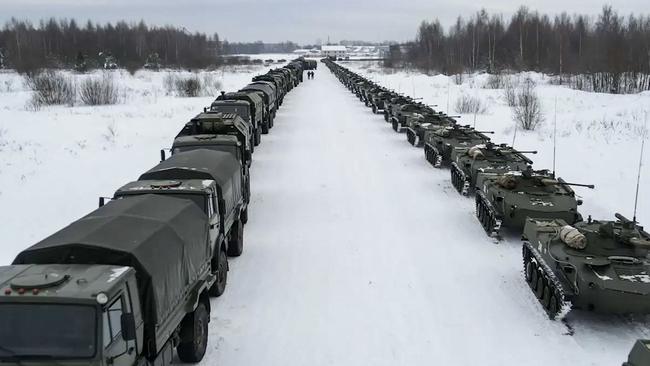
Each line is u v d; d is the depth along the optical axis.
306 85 68.94
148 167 23.41
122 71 81.06
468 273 13.26
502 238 15.53
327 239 15.39
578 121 33.25
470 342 10.30
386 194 19.75
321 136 31.34
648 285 10.16
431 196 19.56
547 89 52.03
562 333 10.61
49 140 29.17
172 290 8.45
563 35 83.69
